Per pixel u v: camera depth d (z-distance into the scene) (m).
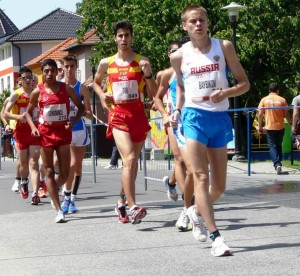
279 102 17.11
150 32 31.72
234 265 6.85
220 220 9.38
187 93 7.45
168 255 7.48
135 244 8.18
